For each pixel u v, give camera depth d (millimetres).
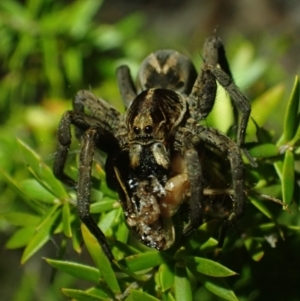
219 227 170
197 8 359
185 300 163
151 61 198
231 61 207
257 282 175
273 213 173
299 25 332
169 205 168
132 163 173
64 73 202
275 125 212
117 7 358
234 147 172
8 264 242
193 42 331
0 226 203
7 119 205
